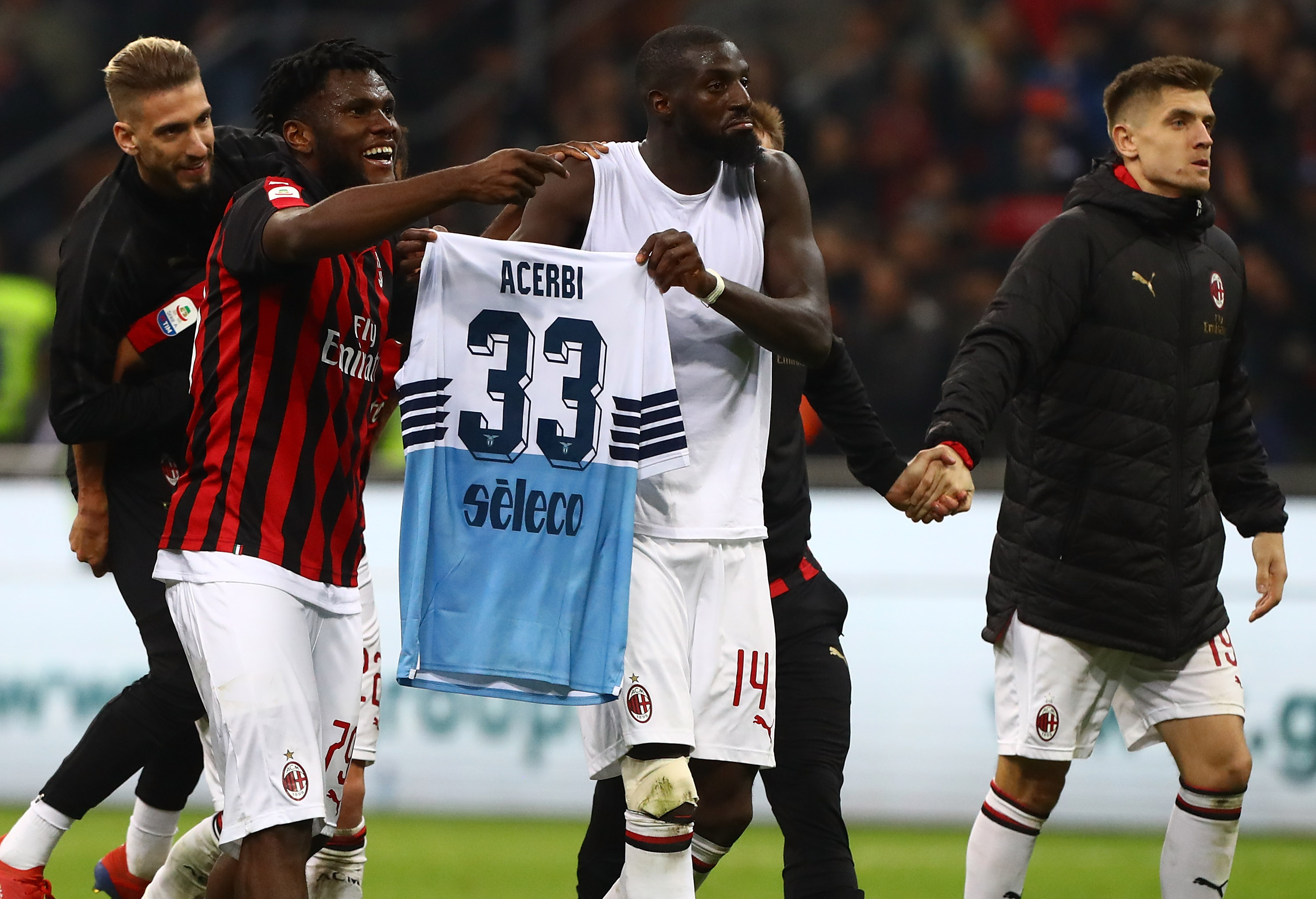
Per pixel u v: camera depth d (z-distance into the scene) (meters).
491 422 13.13
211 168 14.65
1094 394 15.20
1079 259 15.13
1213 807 15.34
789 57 49.97
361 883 17.19
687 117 13.61
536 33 48.41
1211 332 15.48
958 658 27.89
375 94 13.41
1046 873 22.64
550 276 13.14
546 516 13.15
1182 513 15.28
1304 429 37.69
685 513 13.70
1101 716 15.72
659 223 13.86
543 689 13.19
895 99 43.59
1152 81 15.33
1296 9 43.81
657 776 13.30
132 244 14.59
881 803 27.78
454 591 13.09
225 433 12.51
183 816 26.94
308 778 12.40
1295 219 41.09
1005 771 15.90
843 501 28.44
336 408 12.84
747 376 14.01
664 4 49.84
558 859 23.34
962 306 39.41
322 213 11.82
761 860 23.58
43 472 29.20
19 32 48.59
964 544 28.12
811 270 13.91
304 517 12.65
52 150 46.81
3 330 35.09
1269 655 27.02
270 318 12.47
